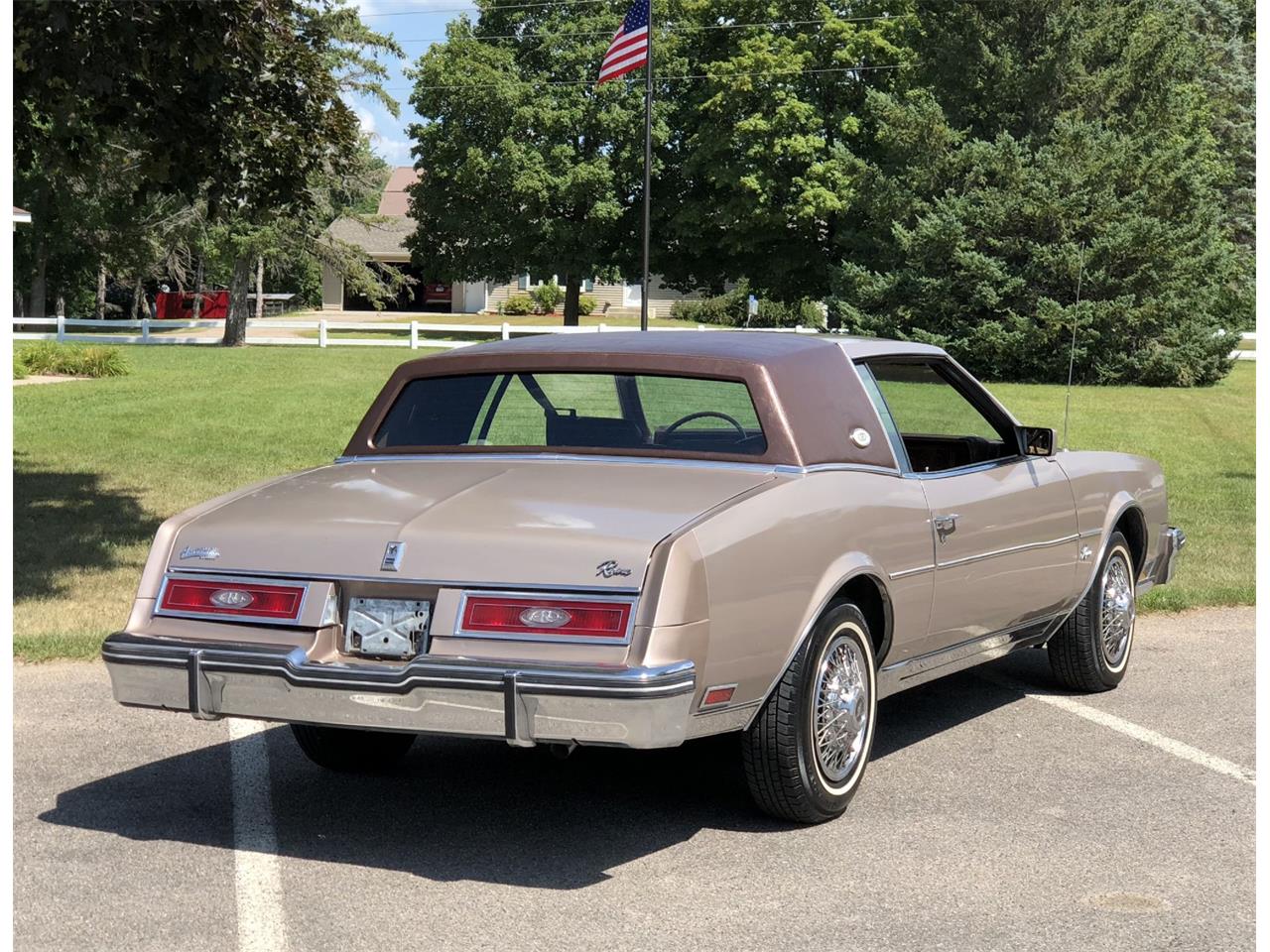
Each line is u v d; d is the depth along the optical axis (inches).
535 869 172.4
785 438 193.9
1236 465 672.4
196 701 171.2
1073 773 213.8
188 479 573.0
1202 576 384.2
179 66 409.4
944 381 235.0
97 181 1552.7
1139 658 295.3
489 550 165.8
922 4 1509.6
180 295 2362.2
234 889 165.3
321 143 462.9
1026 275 1343.5
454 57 2011.6
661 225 2047.2
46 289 2116.1
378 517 176.7
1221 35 2223.2
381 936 151.2
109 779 209.6
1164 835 185.0
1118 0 1437.0
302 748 211.5
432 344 1644.9
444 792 205.3
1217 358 1284.4
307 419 802.2
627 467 196.9
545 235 2020.2
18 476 572.1
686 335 218.4
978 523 221.1
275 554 174.6
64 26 352.5
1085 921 155.6
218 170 449.7
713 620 165.2
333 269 1728.6
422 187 2076.8
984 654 235.1
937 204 1379.2
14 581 365.7
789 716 180.4
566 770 217.2
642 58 1285.7
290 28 438.0
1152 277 1272.1
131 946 148.3
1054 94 1424.7
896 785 207.3
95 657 287.0
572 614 160.6
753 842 182.5
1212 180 1428.4
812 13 1914.4
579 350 211.2
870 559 194.1
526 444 207.5
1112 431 831.1
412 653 167.0
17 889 165.2
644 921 155.6
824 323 2158.0
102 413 821.9
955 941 150.2
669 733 159.0
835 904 160.6
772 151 1838.1
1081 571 253.6
